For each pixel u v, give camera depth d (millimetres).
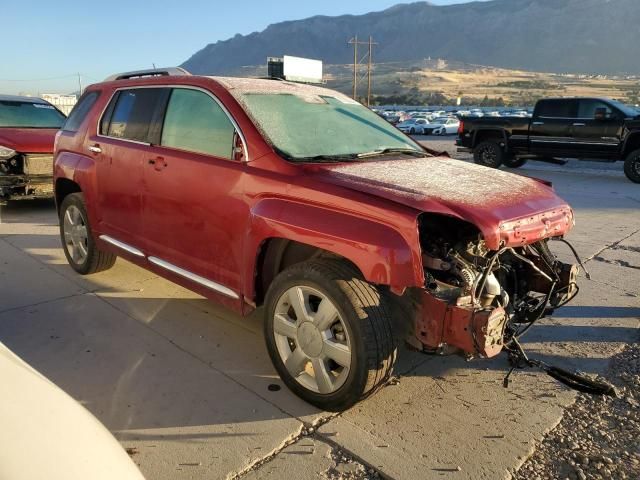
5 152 8391
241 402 3348
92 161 4949
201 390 3473
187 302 4938
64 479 1431
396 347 3043
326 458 2863
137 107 4574
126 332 4297
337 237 2971
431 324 2957
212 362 3844
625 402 3490
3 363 1780
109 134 4848
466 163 4203
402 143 4469
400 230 2807
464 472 2779
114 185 4660
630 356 4148
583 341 4395
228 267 3693
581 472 2797
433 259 2908
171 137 4172
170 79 4336
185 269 4078
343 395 3092
